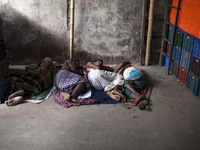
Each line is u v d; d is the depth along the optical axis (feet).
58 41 16.01
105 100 11.84
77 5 15.14
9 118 10.17
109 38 16.20
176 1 14.20
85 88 12.41
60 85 12.23
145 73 15.48
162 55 16.69
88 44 16.29
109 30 15.98
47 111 10.81
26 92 12.03
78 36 16.01
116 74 12.94
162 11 15.74
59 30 15.70
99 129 9.56
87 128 9.61
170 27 15.31
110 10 15.42
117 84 12.38
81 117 10.39
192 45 12.31
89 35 16.03
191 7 12.13
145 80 14.33
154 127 9.77
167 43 16.14
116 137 9.09
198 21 11.42
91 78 12.80
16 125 9.70
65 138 8.98
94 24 15.75
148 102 11.81
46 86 12.69
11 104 11.08
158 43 16.66
